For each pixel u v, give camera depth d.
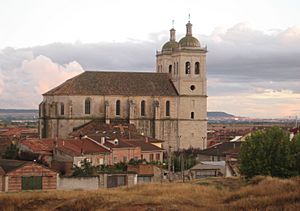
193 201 68.75
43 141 135.00
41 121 191.38
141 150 148.38
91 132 171.00
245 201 63.53
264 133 101.81
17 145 134.88
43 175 97.69
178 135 199.50
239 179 101.00
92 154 129.12
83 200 70.56
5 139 156.75
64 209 68.56
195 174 122.38
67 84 192.25
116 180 105.56
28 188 96.44
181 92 199.88
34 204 71.94
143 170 115.88
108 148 137.00
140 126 195.75
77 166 117.19
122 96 194.00
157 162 141.75
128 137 163.50
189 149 191.12
